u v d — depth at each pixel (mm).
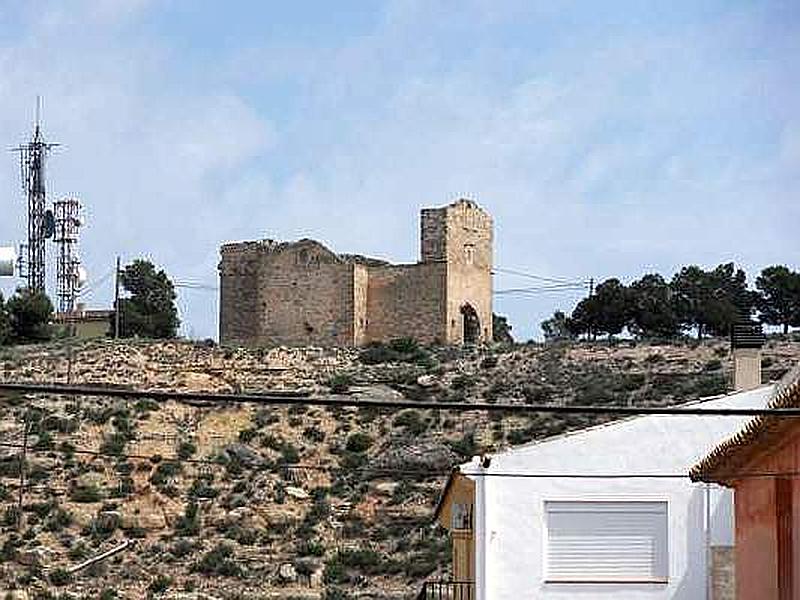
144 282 123875
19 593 67625
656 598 43250
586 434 43812
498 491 43719
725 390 87750
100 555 73812
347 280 102312
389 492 80125
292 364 99375
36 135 118125
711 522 43344
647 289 115000
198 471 83438
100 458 84375
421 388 94750
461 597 46719
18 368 99188
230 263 106688
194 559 73875
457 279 102375
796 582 29609
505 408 22984
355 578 71312
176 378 98438
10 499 79062
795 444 29719
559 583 43438
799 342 94062
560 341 102062
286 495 80625
